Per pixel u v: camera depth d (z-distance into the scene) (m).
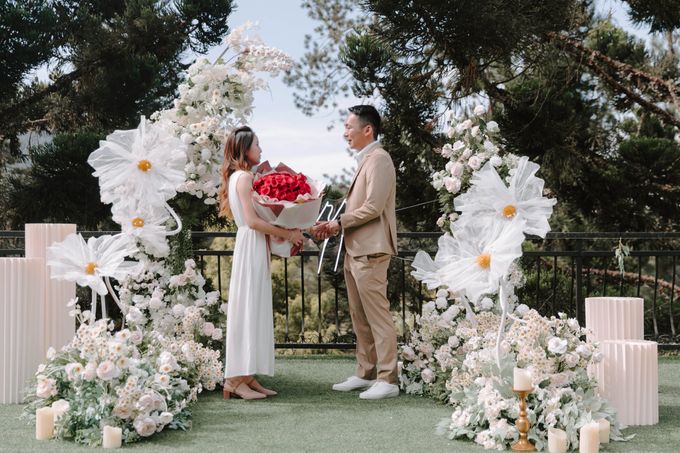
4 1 10.67
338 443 3.11
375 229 4.21
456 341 4.14
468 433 3.18
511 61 9.30
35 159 10.58
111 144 4.07
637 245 11.01
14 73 10.97
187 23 11.71
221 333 4.47
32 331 3.98
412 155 9.59
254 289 4.01
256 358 3.99
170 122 4.52
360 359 4.42
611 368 3.54
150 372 3.44
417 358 4.32
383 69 8.75
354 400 4.07
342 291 10.14
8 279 3.91
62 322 4.16
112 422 3.13
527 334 3.35
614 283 11.12
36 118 12.47
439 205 9.43
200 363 4.13
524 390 3.03
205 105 4.55
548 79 9.74
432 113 9.22
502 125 9.98
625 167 10.73
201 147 4.49
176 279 4.44
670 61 11.88
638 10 10.07
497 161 4.47
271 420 3.56
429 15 8.12
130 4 11.76
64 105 12.15
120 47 11.81
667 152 10.37
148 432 3.14
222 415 3.67
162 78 12.02
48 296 4.14
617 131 12.02
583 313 5.78
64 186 10.66
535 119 9.85
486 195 3.32
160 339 3.92
